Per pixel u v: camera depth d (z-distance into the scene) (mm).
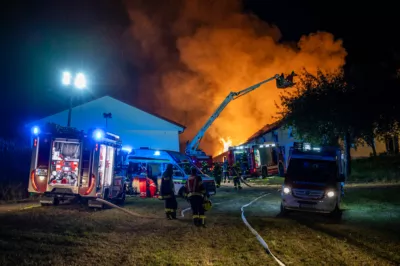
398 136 26844
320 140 25766
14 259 5664
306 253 6641
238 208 12930
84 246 6770
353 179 24594
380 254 6688
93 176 11734
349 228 9188
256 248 6910
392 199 14375
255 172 29125
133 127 30672
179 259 6074
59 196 11906
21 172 19812
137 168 16641
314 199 10664
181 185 16094
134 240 7426
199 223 9180
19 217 9664
